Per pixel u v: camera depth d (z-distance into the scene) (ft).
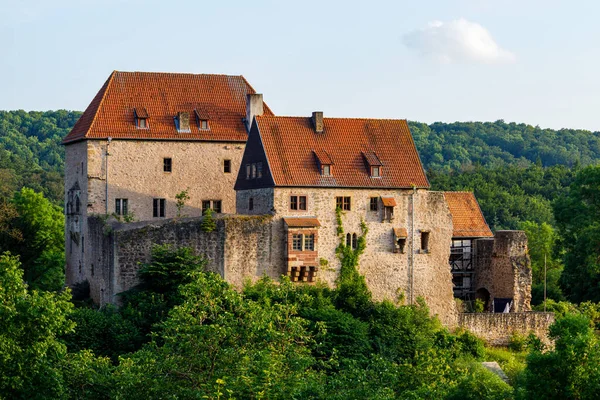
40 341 260.83
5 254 272.31
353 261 443.32
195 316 308.19
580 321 255.29
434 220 458.91
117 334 389.19
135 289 416.05
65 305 269.64
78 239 484.33
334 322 399.44
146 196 481.46
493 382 291.58
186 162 487.61
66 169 507.71
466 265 508.94
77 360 280.51
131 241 417.08
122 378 266.77
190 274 363.15
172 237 421.18
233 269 424.46
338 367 354.54
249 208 451.94
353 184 442.91
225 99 506.07
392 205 447.83
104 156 475.31
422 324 430.20
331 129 458.09
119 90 492.13
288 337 297.12
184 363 271.08
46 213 625.41
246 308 289.33
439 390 292.20
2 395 250.37
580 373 241.76
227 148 492.54
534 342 261.24
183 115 488.85
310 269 434.30
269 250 430.61
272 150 441.68
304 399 255.70
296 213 435.94
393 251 450.30
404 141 465.47
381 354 389.19
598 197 526.98
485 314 463.01
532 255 644.69
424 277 456.04
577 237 531.50
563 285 543.80
